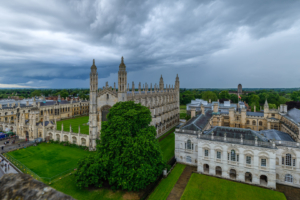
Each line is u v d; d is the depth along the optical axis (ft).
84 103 635.25
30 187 43.62
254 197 153.07
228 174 182.09
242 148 174.50
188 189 165.37
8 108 405.18
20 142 295.07
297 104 467.93
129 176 146.61
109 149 170.30
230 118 317.63
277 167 175.63
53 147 272.51
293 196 154.92
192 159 212.43
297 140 199.93
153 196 155.43
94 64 262.06
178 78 465.06
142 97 302.86
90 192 157.28
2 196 42.78
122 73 249.96
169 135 343.26
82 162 166.91
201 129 214.07
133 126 178.09
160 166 170.81
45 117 311.27
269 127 287.28
